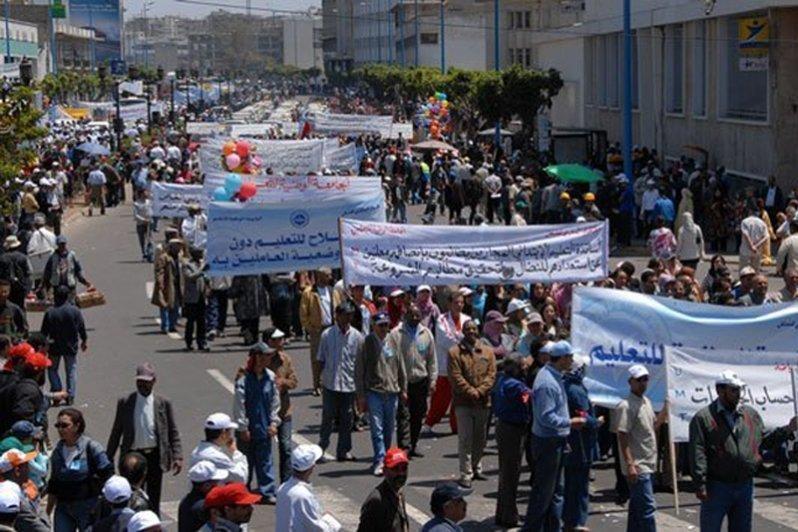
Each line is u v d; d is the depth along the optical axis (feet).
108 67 469.57
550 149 203.00
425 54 470.39
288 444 58.75
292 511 41.19
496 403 53.78
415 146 223.92
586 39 246.47
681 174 154.51
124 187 231.09
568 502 52.49
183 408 75.05
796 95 151.12
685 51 186.39
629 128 159.12
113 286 125.59
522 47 360.89
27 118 99.35
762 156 157.28
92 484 46.80
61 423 46.70
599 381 57.88
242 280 93.15
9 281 87.04
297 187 101.35
